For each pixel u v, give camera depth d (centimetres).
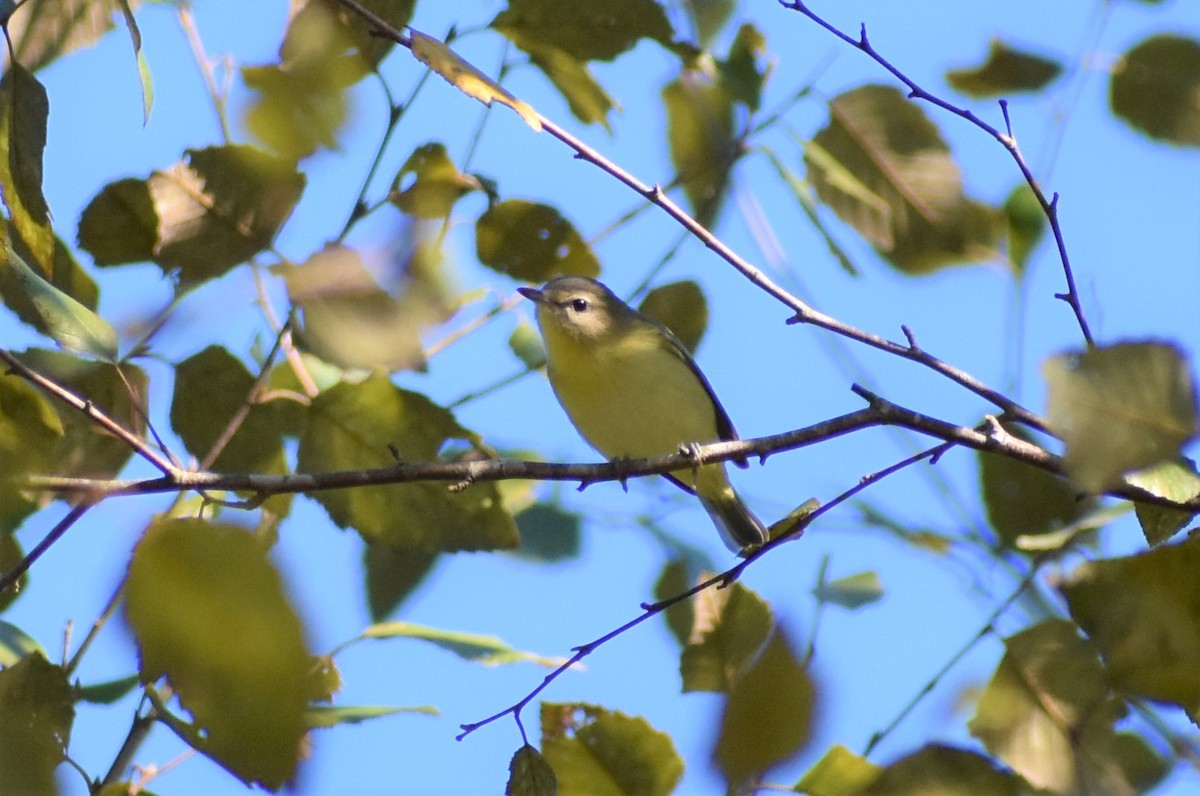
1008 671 540
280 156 673
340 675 717
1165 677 532
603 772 605
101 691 682
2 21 618
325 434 752
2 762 527
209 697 356
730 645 580
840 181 828
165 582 360
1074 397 404
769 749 450
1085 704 534
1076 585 555
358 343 645
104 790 588
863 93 833
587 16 782
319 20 670
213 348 740
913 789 515
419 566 784
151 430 660
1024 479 703
